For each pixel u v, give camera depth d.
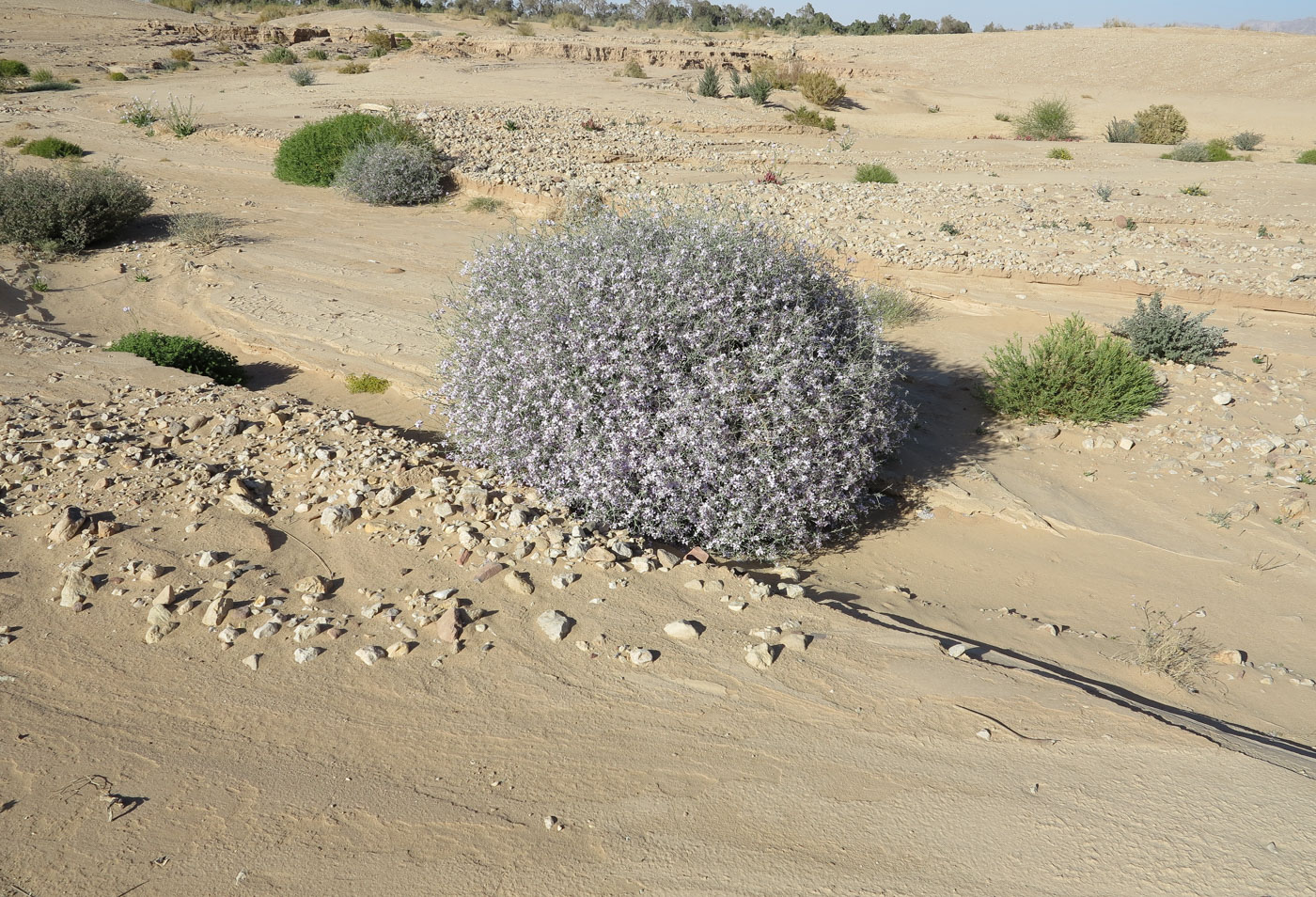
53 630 4.16
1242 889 2.69
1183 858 2.84
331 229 15.32
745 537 5.82
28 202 13.26
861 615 4.93
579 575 4.86
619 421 5.56
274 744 3.51
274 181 19.30
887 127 33.12
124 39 47.06
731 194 16.45
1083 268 11.93
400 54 43.50
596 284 5.70
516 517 5.35
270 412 7.38
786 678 4.04
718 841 3.03
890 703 3.86
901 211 15.41
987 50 52.81
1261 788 3.23
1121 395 8.45
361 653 4.05
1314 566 6.14
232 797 3.22
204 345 9.35
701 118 28.84
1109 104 40.78
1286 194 17.94
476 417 6.28
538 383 5.70
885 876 2.83
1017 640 5.02
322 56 44.53
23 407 7.07
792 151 24.58
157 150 21.53
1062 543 6.56
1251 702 4.50
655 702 3.84
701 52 48.03
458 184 17.97
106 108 27.11
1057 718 3.75
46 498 5.39
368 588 4.66
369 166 17.14
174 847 2.97
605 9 90.19
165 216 15.75
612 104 30.36
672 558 5.21
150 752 3.44
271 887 2.82
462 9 76.56
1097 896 2.69
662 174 19.44
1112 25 61.69
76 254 13.59
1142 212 15.67
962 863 2.88
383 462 6.20
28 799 3.15
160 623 4.23
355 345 9.89
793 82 39.97
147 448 6.32
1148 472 7.56
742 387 5.61
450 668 4.03
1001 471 7.57
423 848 3.00
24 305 11.27
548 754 3.50
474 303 6.72
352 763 3.42
